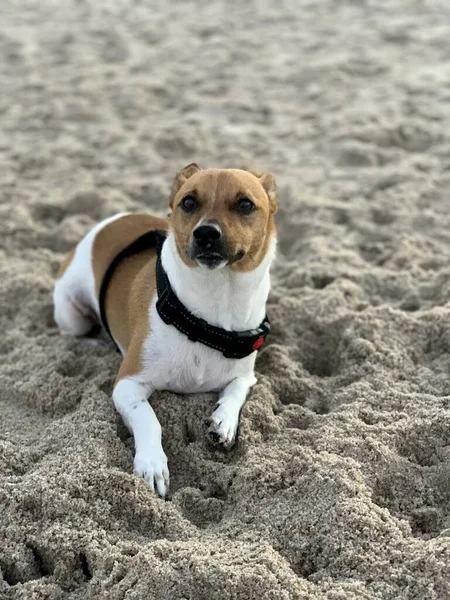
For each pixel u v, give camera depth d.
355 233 1.13
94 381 0.77
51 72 1.87
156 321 0.70
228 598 0.52
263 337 0.73
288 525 0.59
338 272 1.00
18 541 0.58
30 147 1.45
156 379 0.71
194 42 2.12
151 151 1.43
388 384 0.76
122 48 2.06
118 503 0.61
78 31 2.22
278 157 1.41
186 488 0.64
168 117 1.62
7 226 1.13
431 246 1.08
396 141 1.46
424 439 0.68
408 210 1.18
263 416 0.71
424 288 0.96
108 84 1.79
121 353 0.83
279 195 1.24
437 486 0.64
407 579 0.53
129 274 0.79
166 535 0.59
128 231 0.85
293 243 1.14
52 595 0.54
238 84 1.80
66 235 1.12
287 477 0.64
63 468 0.63
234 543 0.57
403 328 0.85
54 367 0.80
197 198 0.67
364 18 2.30
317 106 1.66
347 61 1.90
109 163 1.38
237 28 2.25
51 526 0.58
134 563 0.54
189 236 0.66
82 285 0.87
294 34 2.17
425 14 2.31
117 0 2.61
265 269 0.70
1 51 2.03
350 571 0.55
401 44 2.05
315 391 0.78
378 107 1.61
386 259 1.06
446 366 0.80
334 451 0.66
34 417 0.74
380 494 0.64
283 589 0.52
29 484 0.61
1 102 1.69
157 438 0.66
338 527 0.57
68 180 1.31
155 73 1.88
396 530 0.57
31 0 2.59
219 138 1.50
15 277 0.98
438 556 0.54
